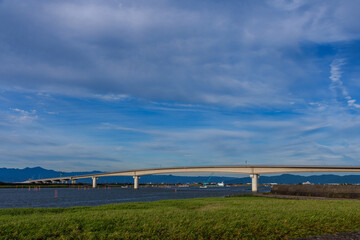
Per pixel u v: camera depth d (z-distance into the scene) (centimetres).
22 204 6881
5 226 1928
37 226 1964
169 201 4472
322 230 2123
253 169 13662
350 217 2503
